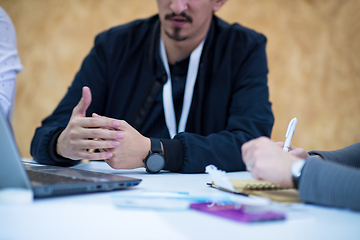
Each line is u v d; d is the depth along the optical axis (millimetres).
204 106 1516
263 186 647
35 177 627
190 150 1046
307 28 6535
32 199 477
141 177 896
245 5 6438
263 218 400
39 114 5844
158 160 991
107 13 6156
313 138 6406
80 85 1569
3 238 401
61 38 5984
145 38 1611
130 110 1557
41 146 1133
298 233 386
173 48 1508
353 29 6516
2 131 494
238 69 1521
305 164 534
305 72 6496
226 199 521
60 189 523
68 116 1438
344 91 6566
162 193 573
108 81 1616
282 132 6320
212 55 1544
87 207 435
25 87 5848
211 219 409
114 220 401
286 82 6430
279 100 6383
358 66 6574
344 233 409
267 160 578
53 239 386
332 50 6578
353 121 6539
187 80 1516
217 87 1514
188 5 1367
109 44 1600
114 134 953
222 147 1113
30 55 5891
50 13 5973
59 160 1123
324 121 6480
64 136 1065
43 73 5910
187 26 1409
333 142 6473
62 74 5957
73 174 698
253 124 1320
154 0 6258
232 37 1571
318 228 396
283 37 6473
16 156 486
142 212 425
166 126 1552
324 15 6566
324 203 501
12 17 5871
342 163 831
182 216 421
